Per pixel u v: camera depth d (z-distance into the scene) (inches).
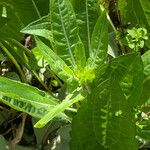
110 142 19.6
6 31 24.2
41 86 26.1
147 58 20.7
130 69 19.0
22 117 24.5
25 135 24.3
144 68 20.8
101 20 19.6
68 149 22.3
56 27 19.9
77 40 20.0
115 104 18.5
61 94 24.2
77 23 21.9
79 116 19.1
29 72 26.1
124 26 26.4
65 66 18.9
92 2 22.0
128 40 23.4
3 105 25.0
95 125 19.3
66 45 20.0
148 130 20.2
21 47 24.3
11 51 24.7
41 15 23.7
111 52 25.6
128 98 19.5
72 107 22.6
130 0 26.0
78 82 19.1
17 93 19.3
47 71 25.8
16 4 23.7
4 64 26.1
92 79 19.0
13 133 24.3
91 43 19.8
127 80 19.2
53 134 23.5
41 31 20.6
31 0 23.5
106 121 19.1
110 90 18.2
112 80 18.0
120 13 26.8
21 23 24.0
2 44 24.2
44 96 20.1
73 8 21.9
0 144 22.7
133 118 18.6
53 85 25.7
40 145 23.5
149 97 21.1
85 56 19.8
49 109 19.7
